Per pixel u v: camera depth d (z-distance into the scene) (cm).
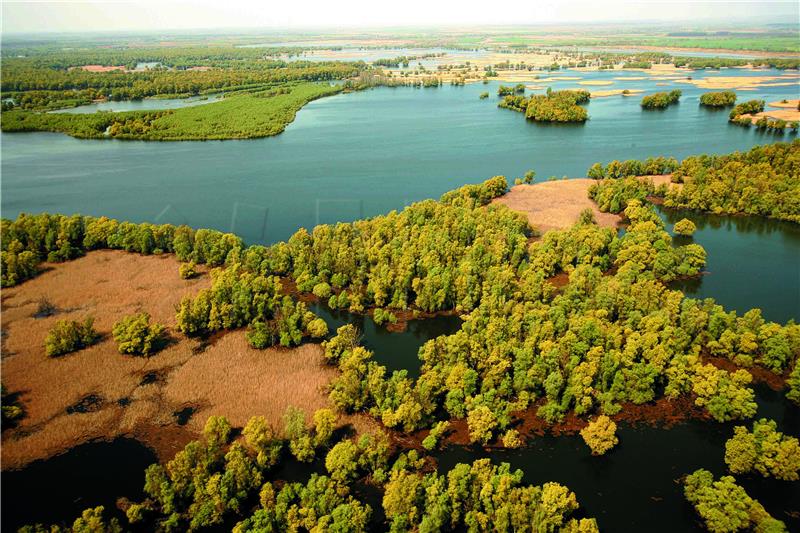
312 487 7081
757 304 12119
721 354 10175
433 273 12169
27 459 8219
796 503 7406
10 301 12375
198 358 10475
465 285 11806
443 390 9044
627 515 7300
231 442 8438
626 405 9162
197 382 9819
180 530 7131
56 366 10225
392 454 8294
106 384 9756
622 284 11312
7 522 7231
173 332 11269
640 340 9512
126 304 12306
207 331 11325
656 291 10950
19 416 9019
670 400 9256
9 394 9500
